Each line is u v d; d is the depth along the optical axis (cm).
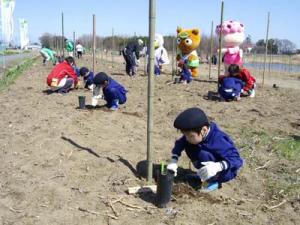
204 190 450
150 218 382
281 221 391
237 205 421
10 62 3122
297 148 623
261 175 508
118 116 789
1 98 1045
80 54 3375
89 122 722
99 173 481
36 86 1308
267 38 1386
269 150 612
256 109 941
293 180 495
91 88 1167
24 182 455
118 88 849
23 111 841
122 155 545
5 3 2300
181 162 536
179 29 1692
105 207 401
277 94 1232
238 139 664
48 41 5138
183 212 395
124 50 1712
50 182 454
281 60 5050
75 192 431
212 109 928
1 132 664
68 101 970
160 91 1216
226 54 1433
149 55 423
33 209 395
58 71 1105
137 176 476
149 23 413
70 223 371
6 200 413
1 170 493
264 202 432
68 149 562
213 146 431
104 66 2358
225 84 1038
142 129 695
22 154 549
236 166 438
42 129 668
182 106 952
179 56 1738
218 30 1445
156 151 576
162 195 397
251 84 1125
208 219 385
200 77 1739
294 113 916
